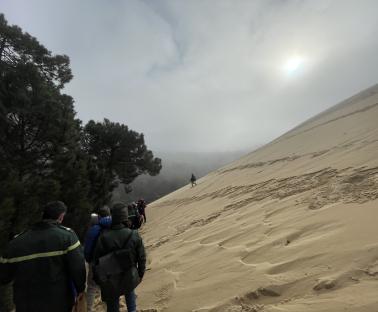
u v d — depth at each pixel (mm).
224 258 6961
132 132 33031
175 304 5766
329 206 7570
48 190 16578
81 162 20625
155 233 16422
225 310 4867
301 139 32562
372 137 15992
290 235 6648
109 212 5797
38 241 3986
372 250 4762
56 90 21359
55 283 3932
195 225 12898
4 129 18344
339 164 12672
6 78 17828
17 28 18734
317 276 4730
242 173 27750
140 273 5102
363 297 3898
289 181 13867
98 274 4727
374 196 7047
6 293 10867
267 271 5480
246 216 10133
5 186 14703
